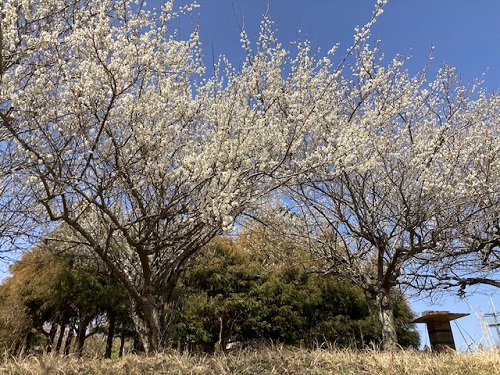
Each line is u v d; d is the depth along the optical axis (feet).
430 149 25.91
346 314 42.52
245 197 20.94
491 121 30.94
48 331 44.91
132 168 19.97
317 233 30.63
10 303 37.83
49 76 18.17
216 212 17.65
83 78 17.44
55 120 18.28
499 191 26.71
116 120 20.31
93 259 29.30
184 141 21.61
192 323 38.32
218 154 18.97
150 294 21.75
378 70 26.17
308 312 41.91
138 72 18.10
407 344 45.42
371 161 23.80
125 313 38.14
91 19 17.92
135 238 21.44
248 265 42.83
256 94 22.18
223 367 14.94
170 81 19.75
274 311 41.37
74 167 19.81
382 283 27.35
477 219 26.71
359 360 15.92
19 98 17.12
